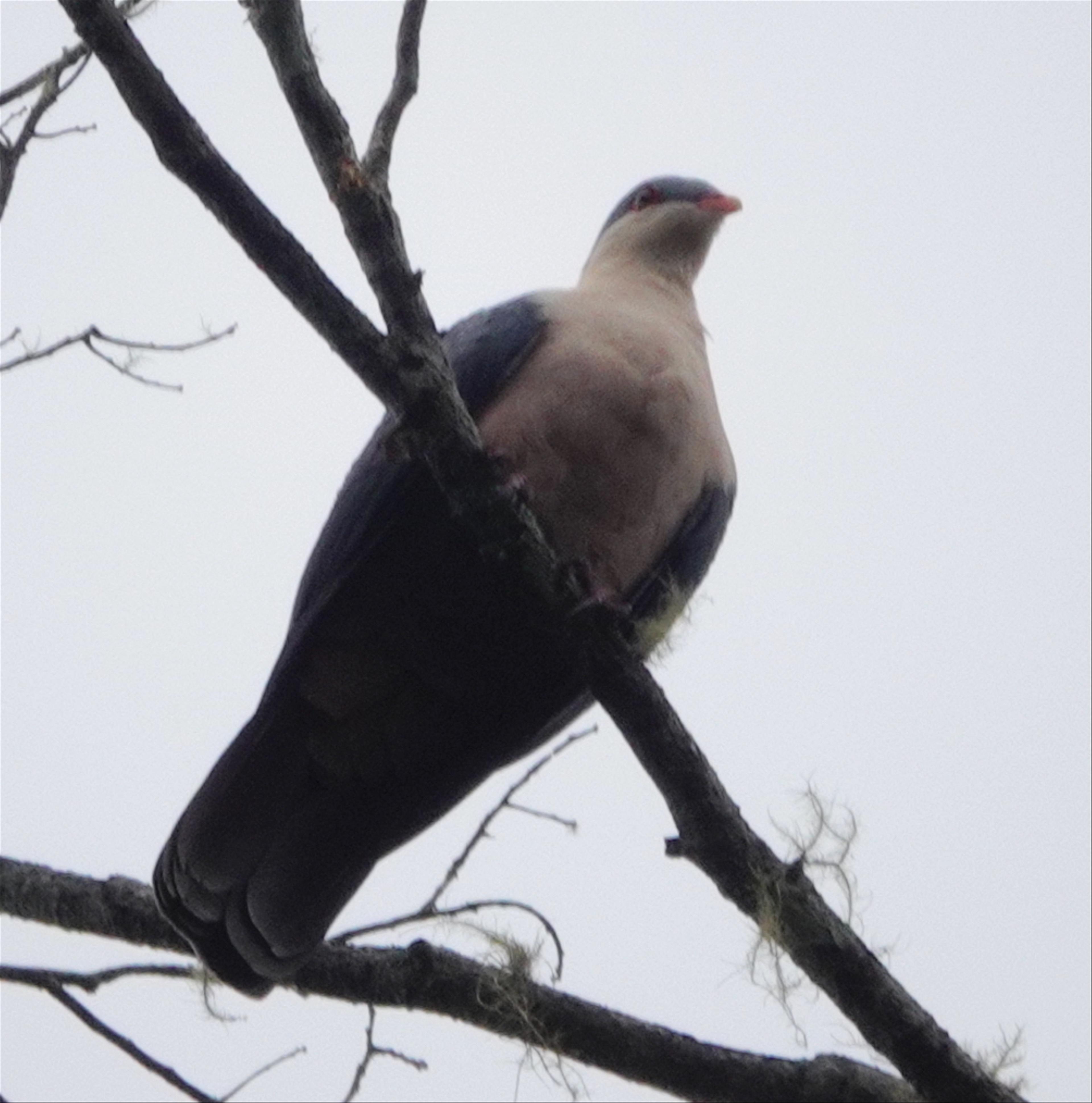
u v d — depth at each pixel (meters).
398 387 7.25
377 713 8.99
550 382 9.19
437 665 9.02
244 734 8.70
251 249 7.08
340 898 8.73
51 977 7.82
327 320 7.17
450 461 7.44
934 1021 7.26
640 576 9.56
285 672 8.80
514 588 8.16
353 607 8.93
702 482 9.60
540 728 9.55
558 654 9.09
